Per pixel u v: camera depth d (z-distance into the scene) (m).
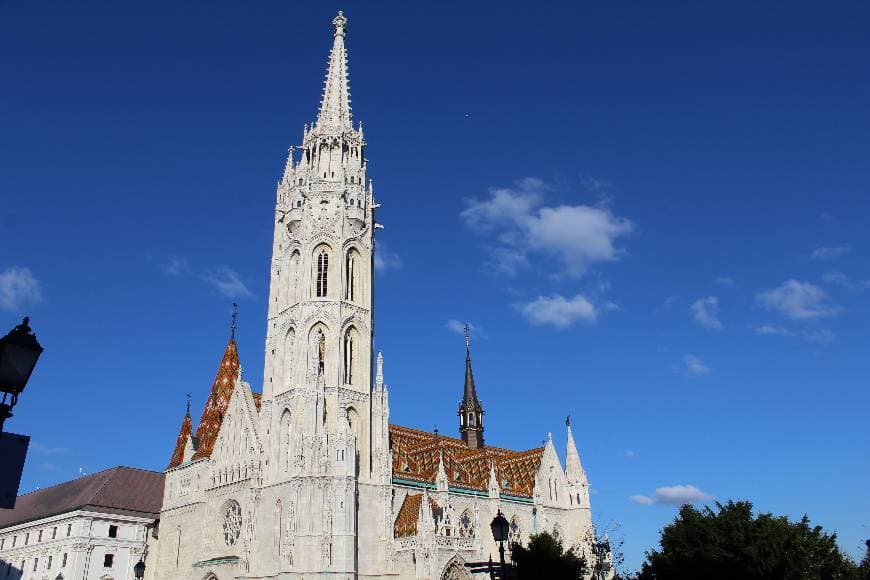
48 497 138.75
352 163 105.94
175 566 98.19
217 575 89.50
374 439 92.56
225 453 97.00
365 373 95.38
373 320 100.44
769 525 78.31
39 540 128.62
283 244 103.19
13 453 15.65
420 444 106.25
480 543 90.12
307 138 107.31
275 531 85.19
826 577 45.25
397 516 91.38
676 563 79.44
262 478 90.06
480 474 104.56
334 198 101.38
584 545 102.44
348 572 80.06
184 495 101.81
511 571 34.78
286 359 95.44
